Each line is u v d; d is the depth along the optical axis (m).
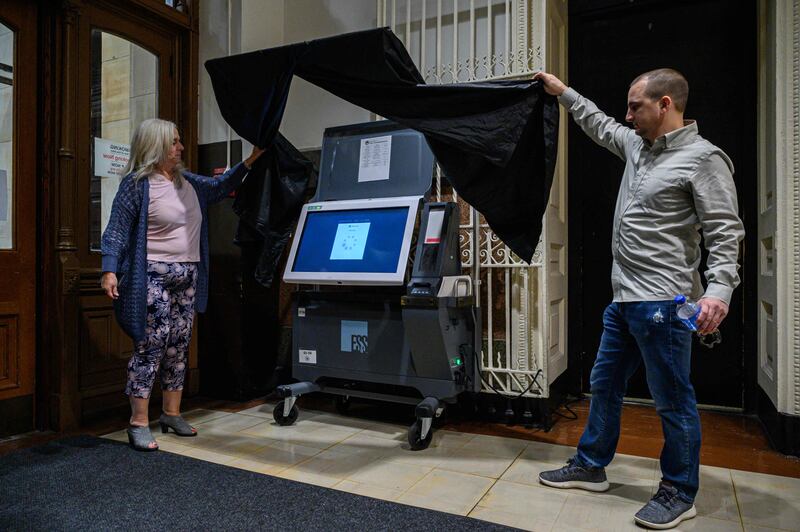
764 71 2.83
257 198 2.93
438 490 1.96
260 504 1.81
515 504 1.84
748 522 1.71
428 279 2.53
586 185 3.41
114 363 3.04
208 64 2.60
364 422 2.86
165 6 3.29
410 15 3.18
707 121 3.10
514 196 2.34
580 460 1.98
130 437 2.42
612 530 1.67
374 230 2.71
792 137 2.35
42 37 2.77
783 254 2.37
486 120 2.22
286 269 2.88
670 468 1.74
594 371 1.97
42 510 1.75
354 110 3.47
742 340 3.02
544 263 2.74
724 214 1.59
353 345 2.82
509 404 2.83
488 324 2.85
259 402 3.32
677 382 1.69
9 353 2.64
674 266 1.69
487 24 2.93
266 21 3.58
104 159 3.03
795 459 2.30
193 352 3.43
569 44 3.42
